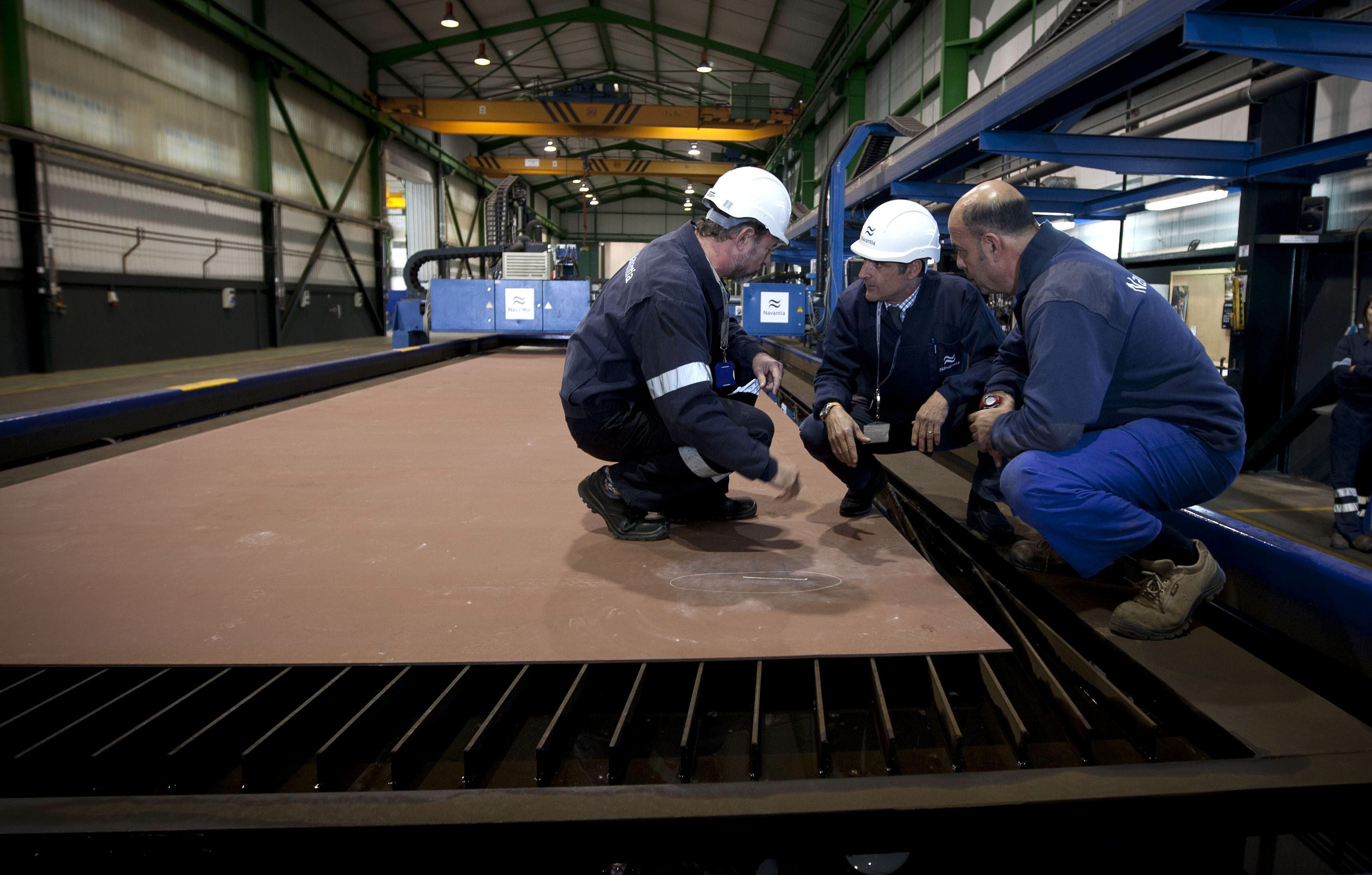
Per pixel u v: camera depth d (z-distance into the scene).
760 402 5.45
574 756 1.19
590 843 0.97
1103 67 2.82
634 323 1.64
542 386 5.54
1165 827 1.04
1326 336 5.13
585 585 1.68
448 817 0.96
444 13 14.58
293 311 13.23
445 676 1.29
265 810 0.97
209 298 10.94
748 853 0.99
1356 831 1.07
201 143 10.62
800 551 1.92
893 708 1.32
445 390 5.26
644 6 15.23
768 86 16.28
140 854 0.94
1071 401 1.40
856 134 5.57
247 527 2.09
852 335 2.25
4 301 7.75
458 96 19.94
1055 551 1.87
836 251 5.80
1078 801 1.01
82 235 8.57
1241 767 1.09
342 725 1.26
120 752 1.10
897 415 2.28
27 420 3.27
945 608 1.55
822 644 1.38
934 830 1.00
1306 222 5.07
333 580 1.69
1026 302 1.54
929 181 5.62
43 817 0.95
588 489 2.03
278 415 4.09
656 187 33.22
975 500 2.24
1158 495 1.49
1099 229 7.98
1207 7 2.37
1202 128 6.37
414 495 2.45
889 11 10.98
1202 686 1.34
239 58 11.50
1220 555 1.82
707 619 1.50
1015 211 1.53
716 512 2.21
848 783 1.04
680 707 1.32
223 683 1.25
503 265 9.37
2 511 2.23
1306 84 4.11
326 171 14.44
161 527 2.08
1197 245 6.44
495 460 2.98
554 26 16.39
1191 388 1.46
